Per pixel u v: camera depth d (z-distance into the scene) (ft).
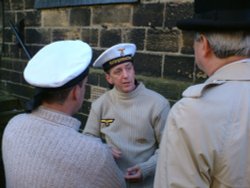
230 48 3.16
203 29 3.23
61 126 3.77
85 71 3.90
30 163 3.62
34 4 12.53
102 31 10.03
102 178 3.68
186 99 3.16
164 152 3.16
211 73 3.36
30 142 3.69
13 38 13.92
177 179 3.01
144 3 8.73
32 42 12.95
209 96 3.12
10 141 3.84
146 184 5.70
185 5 7.82
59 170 3.55
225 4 3.09
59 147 3.61
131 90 5.81
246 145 3.00
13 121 4.04
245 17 3.05
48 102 3.88
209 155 2.96
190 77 7.89
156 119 5.73
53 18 11.80
